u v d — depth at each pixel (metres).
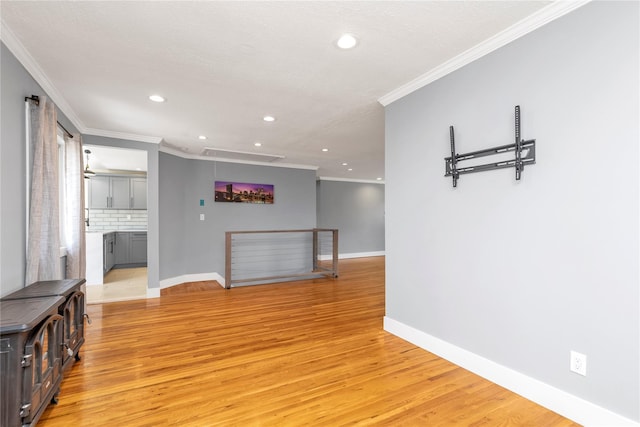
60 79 2.60
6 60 1.97
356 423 1.71
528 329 1.93
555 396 1.79
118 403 1.90
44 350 1.75
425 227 2.66
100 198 6.66
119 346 2.76
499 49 2.09
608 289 1.59
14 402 1.40
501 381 2.07
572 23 1.73
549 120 1.83
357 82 2.72
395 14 1.80
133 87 2.78
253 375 2.24
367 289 5.07
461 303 2.36
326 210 8.89
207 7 1.72
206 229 5.88
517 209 1.99
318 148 5.26
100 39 2.03
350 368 2.34
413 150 2.77
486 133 2.17
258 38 2.04
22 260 2.20
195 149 5.30
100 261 5.33
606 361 1.60
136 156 5.21
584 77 1.68
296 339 2.92
